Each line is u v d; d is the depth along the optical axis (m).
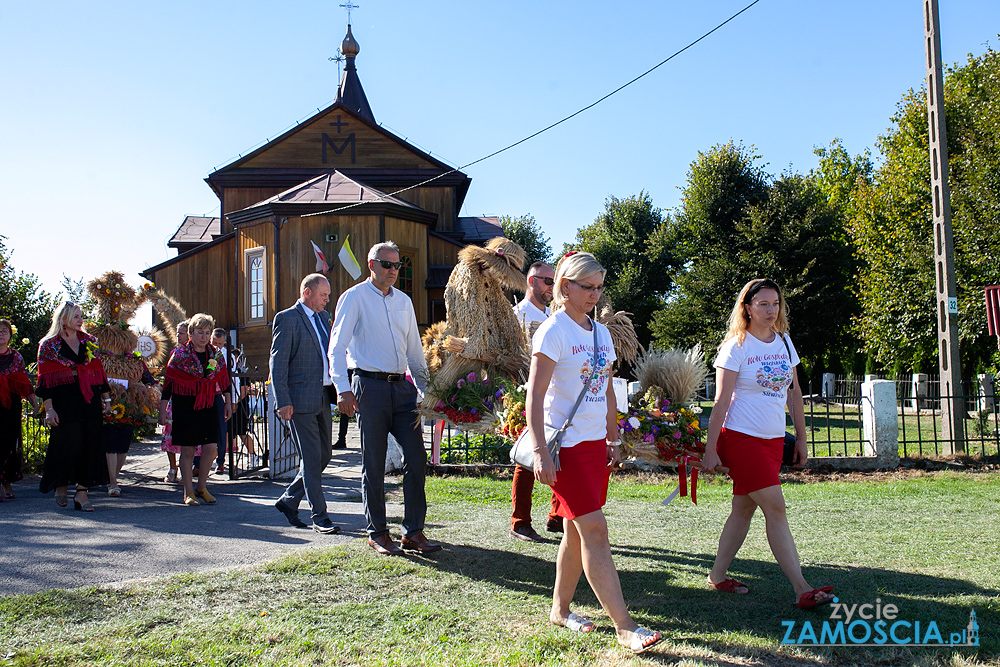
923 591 4.10
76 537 5.39
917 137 25.98
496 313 5.62
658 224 46.00
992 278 20.33
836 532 5.72
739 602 3.98
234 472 8.76
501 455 9.52
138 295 8.30
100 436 6.75
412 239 23.58
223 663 3.11
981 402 12.61
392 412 5.15
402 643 3.34
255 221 23.14
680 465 4.77
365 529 5.80
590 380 3.57
